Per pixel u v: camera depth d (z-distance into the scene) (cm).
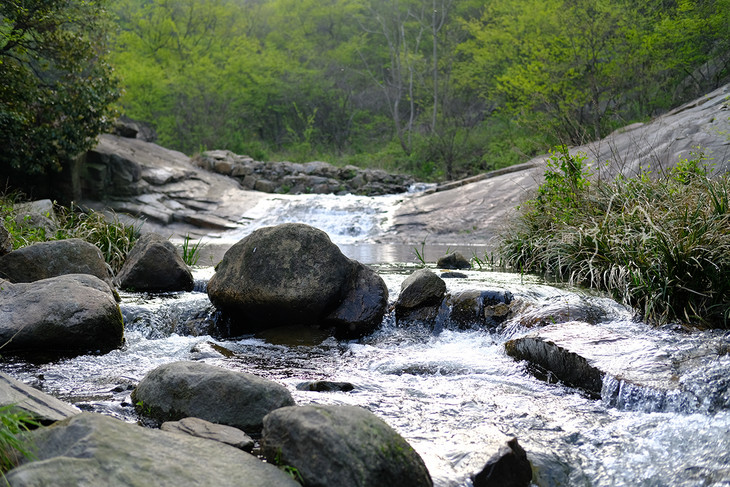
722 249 589
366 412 287
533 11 2545
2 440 248
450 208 1736
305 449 266
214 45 3541
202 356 523
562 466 321
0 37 1463
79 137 1598
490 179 1839
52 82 1745
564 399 420
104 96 1602
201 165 2306
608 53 2262
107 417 269
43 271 627
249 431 349
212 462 257
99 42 1595
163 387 373
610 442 346
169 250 714
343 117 3881
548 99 2294
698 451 325
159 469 242
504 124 3000
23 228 840
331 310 599
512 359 518
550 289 675
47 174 1698
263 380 369
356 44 3922
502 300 638
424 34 4059
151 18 3628
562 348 461
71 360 504
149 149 2223
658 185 831
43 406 321
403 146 3050
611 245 727
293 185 2306
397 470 264
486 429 360
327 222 1789
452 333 612
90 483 223
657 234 637
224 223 1836
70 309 522
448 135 2798
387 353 547
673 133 1446
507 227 1002
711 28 2164
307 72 3712
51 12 1404
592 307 589
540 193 949
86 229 901
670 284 585
